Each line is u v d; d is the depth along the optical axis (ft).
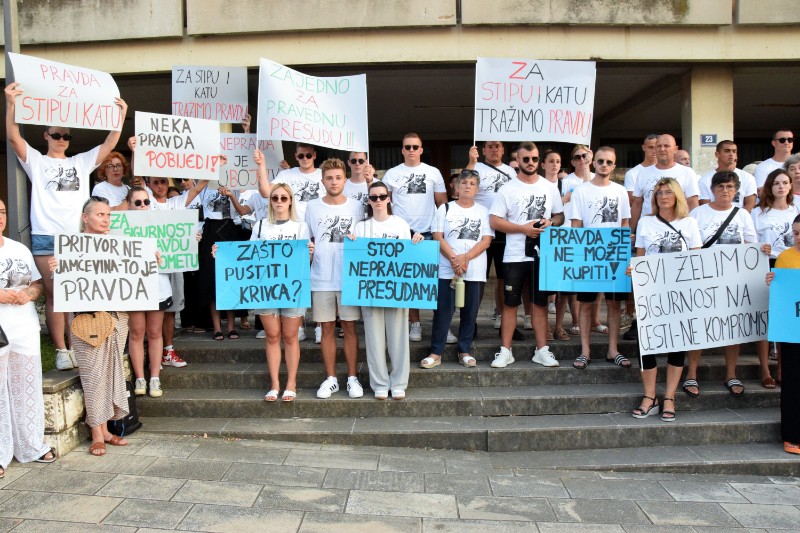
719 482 13.85
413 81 28.94
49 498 11.90
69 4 25.05
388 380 16.56
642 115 36.58
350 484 13.00
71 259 14.02
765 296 15.84
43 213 15.39
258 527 11.05
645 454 14.97
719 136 26.25
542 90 19.42
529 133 19.48
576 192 18.13
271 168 21.11
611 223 17.78
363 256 15.90
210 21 24.68
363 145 19.61
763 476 14.29
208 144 17.94
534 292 17.70
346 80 19.48
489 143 19.62
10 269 13.14
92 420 14.08
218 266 15.74
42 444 13.58
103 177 18.88
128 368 16.72
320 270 16.34
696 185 18.74
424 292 15.96
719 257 15.79
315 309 16.43
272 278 15.81
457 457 14.79
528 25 24.54
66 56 25.67
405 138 18.88
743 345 19.35
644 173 19.47
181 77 21.58
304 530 11.00
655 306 15.90
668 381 16.01
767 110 36.96
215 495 12.23
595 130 41.70
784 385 14.96
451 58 24.73
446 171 41.70
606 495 12.97
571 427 15.37
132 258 14.61
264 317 16.03
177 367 18.04
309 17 24.43
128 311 15.76
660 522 11.78
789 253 15.17
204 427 15.67
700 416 16.05
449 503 12.31
